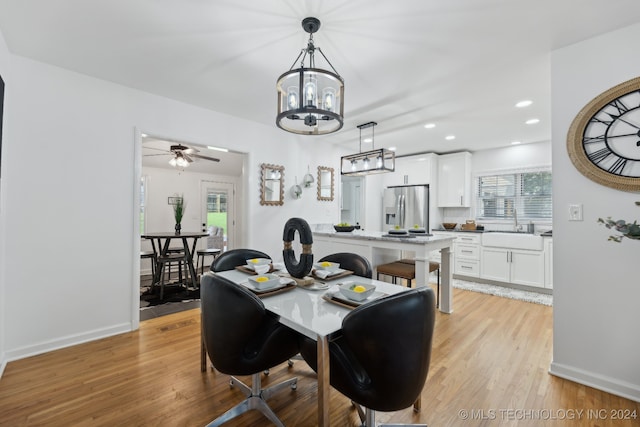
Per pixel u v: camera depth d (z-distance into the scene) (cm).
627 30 175
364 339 110
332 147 475
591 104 185
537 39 190
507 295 393
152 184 570
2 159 203
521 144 468
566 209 197
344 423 155
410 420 156
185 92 281
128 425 150
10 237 214
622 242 178
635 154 173
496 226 497
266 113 341
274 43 199
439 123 363
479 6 160
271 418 152
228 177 676
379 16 169
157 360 217
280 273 201
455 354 229
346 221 654
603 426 151
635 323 174
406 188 541
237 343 134
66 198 238
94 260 252
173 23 178
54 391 178
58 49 208
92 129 250
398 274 309
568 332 196
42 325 227
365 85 259
